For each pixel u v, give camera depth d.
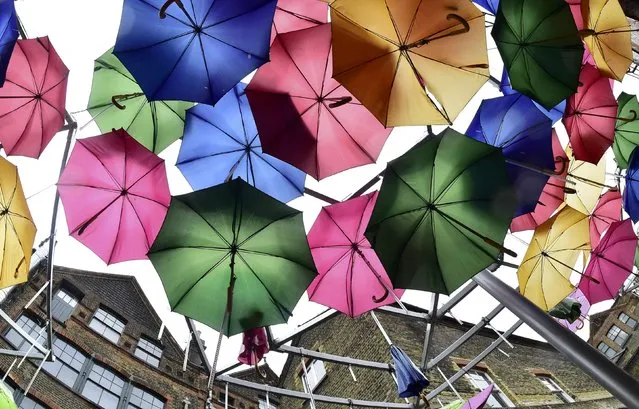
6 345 9.75
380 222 2.64
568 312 4.44
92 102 3.33
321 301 3.57
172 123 3.40
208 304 2.78
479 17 2.58
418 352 11.66
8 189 2.95
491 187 2.69
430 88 2.56
